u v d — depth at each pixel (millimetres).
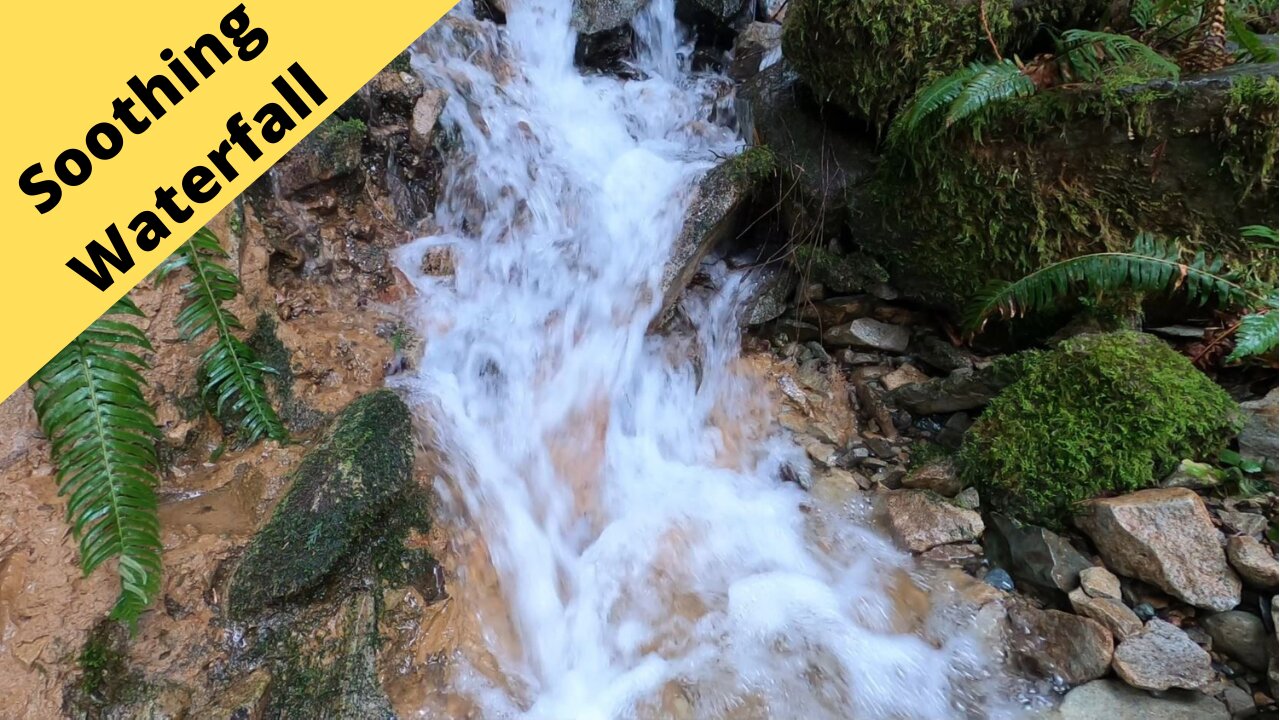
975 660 1925
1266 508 1859
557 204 3160
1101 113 2170
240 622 1671
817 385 2871
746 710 1850
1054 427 2133
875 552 2264
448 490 2135
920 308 2902
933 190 2516
